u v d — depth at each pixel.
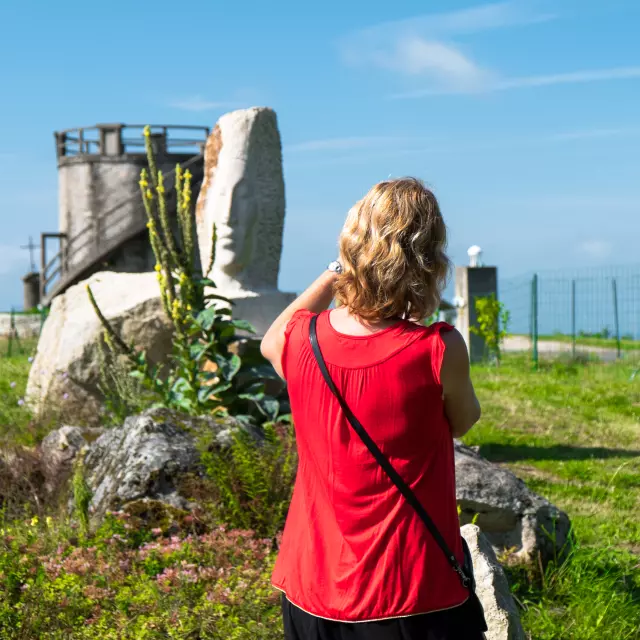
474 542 3.79
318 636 2.10
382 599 2.03
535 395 12.34
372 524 2.07
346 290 2.13
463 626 2.09
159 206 6.80
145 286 8.88
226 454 5.04
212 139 9.51
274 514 4.65
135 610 3.67
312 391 2.12
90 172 27.95
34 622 3.55
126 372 7.55
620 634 4.02
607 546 5.33
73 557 4.11
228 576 3.86
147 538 4.45
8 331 24.73
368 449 2.06
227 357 6.93
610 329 20.02
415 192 2.12
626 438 9.36
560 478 7.61
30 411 8.85
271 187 9.38
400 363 2.06
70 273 28.08
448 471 2.14
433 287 2.12
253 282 9.34
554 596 4.50
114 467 5.02
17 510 5.29
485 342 17.92
